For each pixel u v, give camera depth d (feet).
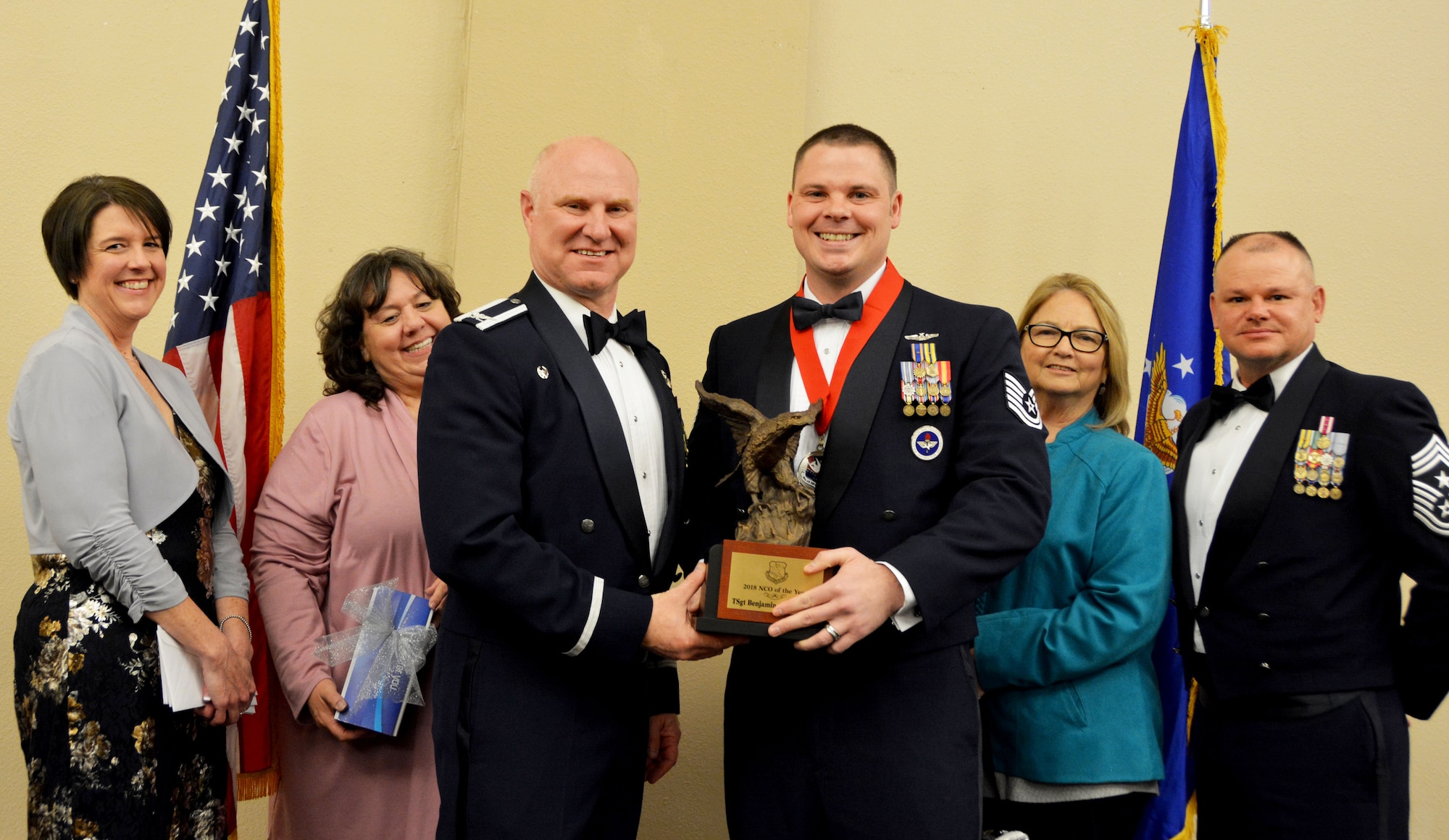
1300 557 9.00
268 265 11.41
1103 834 9.35
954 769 7.86
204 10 13.52
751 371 8.98
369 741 9.61
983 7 14.25
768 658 8.45
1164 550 9.63
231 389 11.02
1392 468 8.77
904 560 7.62
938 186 14.03
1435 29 13.87
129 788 8.39
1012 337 8.58
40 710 8.44
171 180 13.21
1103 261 14.01
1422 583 8.70
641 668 8.52
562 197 8.43
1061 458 10.19
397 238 14.03
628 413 8.54
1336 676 8.80
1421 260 13.65
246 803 12.69
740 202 13.39
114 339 9.46
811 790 8.07
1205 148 12.25
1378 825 8.59
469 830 7.69
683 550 8.96
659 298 13.28
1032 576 9.87
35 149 12.60
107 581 8.49
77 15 12.87
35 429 8.60
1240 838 9.11
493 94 13.96
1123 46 14.20
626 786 8.25
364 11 14.05
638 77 13.69
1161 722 9.80
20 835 12.02
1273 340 9.41
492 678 7.88
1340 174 13.88
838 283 8.83
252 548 10.19
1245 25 14.08
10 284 12.42
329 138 13.84
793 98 13.61
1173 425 11.71
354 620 9.77
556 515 8.12
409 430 10.28
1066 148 14.12
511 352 8.16
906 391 8.38
